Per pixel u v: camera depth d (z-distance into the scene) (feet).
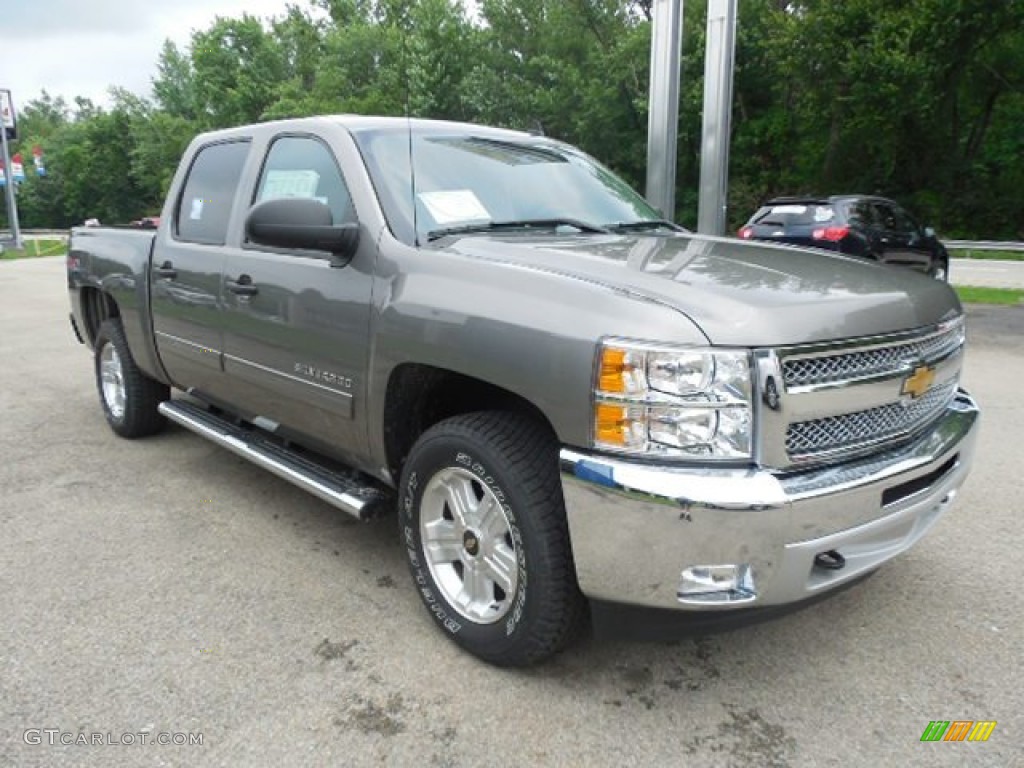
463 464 8.76
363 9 171.32
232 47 189.67
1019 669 8.96
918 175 96.27
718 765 7.44
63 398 21.22
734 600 7.21
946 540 12.29
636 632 7.75
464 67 117.19
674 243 10.30
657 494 6.93
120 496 14.03
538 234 10.46
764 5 97.50
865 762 7.50
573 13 114.21
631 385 7.11
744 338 7.09
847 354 7.67
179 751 7.55
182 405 15.10
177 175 14.67
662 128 32.53
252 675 8.77
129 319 15.37
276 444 12.76
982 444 16.98
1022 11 79.92
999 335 31.68
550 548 8.02
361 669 8.90
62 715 8.06
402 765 7.41
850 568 8.08
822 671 8.95
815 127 96.43
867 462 7.87
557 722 8.03
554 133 110.32
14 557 11.60
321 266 10.46
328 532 12.62
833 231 35.88
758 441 7.15
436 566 9.50
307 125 11.68
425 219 10.05
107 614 10.02
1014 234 92.89
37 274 66.18
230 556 11.73
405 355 9.11
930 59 82.38
